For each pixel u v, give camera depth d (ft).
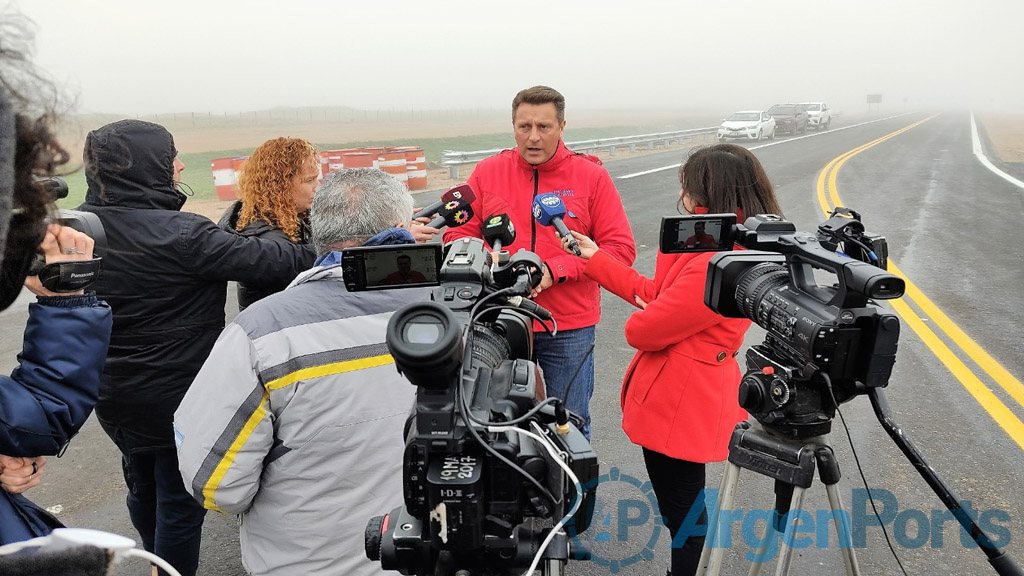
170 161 7.54
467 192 8.12
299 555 5.74
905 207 39.22
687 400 7.15
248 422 5.32
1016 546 9.65
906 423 13.48
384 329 5.51
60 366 4.20
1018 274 24.80
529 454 3.32
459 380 3.29
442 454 3.33
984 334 18.57
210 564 9.51
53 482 11.60
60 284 4.21
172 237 7.21
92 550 2.66
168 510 7.79
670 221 5.67
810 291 4.78
